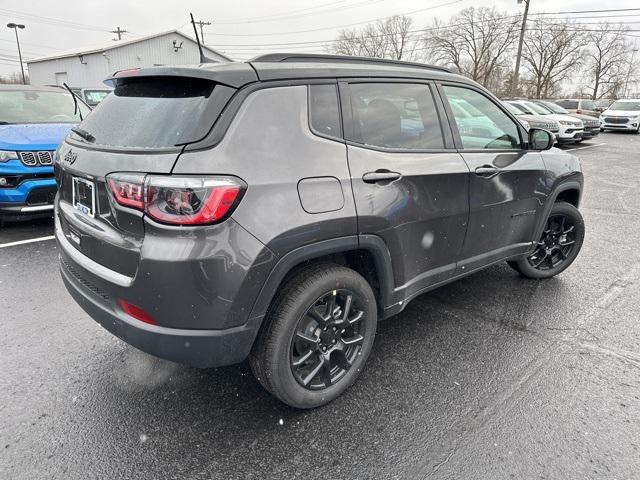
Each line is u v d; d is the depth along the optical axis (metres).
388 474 1.98
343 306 2.38
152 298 1.86
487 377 2.68
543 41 55.72
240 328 1.96
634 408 2.41
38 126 5.32
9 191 4.75
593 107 25.56
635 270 4.38
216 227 1.81
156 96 2.15
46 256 4.46
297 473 1.98
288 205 1.97
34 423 2.25
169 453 2.08
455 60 56.38
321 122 2.18
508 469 2.00
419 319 3.38
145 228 1.84
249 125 1.93
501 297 3.76
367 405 2.42
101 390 2.51
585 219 6.35
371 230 2.29
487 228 3.12
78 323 3.22
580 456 2.08
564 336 3.15
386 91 2.52
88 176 2.08
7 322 3.20
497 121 3.24
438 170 2.65
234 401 2.44
